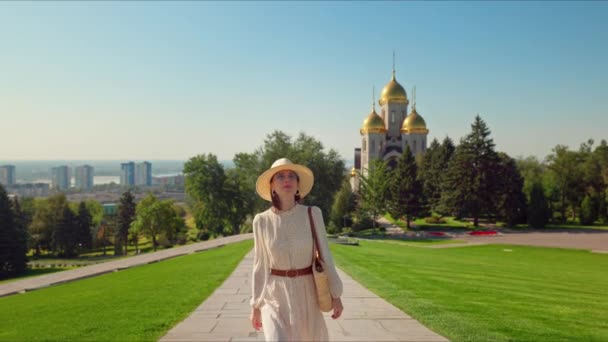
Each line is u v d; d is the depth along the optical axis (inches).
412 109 3693.4
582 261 1083.9
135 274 700.7
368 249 1117.1
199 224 2699.3
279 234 161.2
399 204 2524.6
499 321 311.9
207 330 290.0
